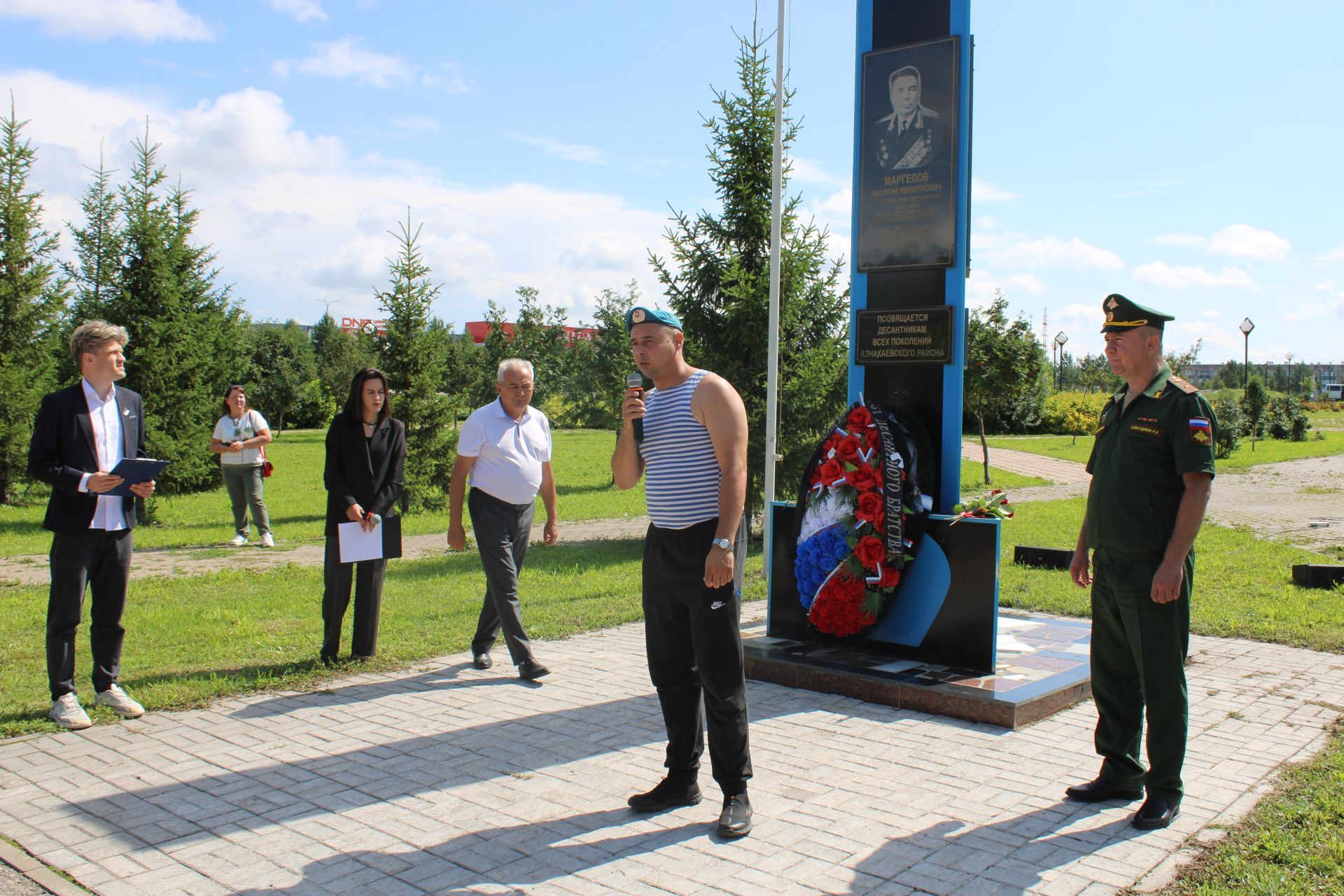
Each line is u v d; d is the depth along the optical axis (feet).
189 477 52.95
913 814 13.07
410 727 17.04
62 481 16.56
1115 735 13.48
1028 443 140.15
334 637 21.39
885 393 20.75
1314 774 14.23
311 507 61.16
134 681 19.94
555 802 13.57
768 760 15.25
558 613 27.09
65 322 56.70
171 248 53.16
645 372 13.32
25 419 55.98
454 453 58.13
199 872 11.43
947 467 19.98
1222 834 12.31
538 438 20.92
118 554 17.65
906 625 19.83
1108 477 13.32
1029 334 76.89
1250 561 36.50
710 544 12.60
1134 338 13.25
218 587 31.81
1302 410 154.10
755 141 40.83
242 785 14.24
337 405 185.88
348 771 14.82
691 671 13.20
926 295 20.29
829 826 12.67
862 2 20.95
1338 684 19.66
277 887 11.03
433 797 13.75
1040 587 30.01
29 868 11.46
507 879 11.19
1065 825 12.69
